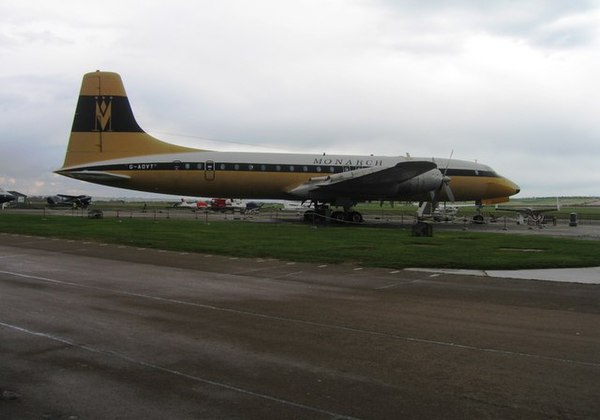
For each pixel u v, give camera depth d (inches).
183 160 1338.6
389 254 668.7
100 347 268.4
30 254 643.5
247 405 195.6
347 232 1039.0
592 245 825.5
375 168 1279.5
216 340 285.4
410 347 276.5
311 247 736.3
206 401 199.0
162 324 318.3
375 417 186.5
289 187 1393.9
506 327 319.6
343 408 194.2
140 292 419.8
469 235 1038.4
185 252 682.8
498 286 463.2
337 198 1405.0
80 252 669.3
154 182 1337.4
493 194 1549.0
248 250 695.7
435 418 186.4
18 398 199.5
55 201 3085.6
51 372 229.1
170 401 198.4
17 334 290.0
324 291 436.8
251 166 1363.2
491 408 196.1
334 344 281.1
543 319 340.8
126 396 202.8
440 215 1909.4
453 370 239.6
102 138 1328.7
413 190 1371.8
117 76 1336.1
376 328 315.6
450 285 468.1
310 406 195.6
